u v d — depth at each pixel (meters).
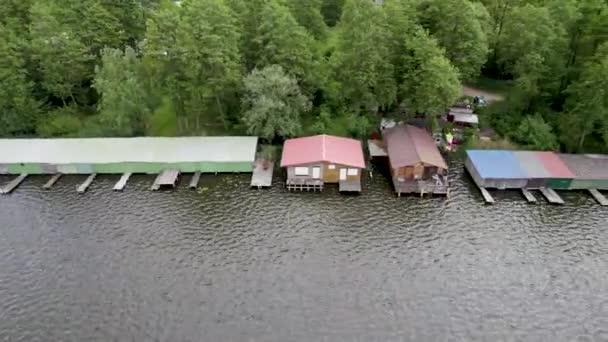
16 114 74.19
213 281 50.09
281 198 63.19
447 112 78.38
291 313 46.56
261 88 68.50
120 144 70.06
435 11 72.00
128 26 82.75
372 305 47.50
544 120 74.62
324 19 100.44
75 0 76.44
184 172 68.25
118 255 53.34
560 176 63.69
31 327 45.00
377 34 68.31
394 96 73.00
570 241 56.03
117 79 68.50
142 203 61.94
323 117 75.56
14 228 57.28
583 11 68.44
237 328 44.97
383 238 56.19
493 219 59.53
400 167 64.56
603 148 72.12
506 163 66.19
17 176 67.56
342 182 65.44
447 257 53.44
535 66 70.00
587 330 45.28
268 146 71.38
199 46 66.44
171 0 97.81
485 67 88.88
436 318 46.22
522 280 50.56
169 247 54.56
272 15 70.25
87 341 43.69
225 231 57.09
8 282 49.69
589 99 66.31
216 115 79.69
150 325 45.28
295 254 53.69
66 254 53.41
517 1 82.38
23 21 79.81
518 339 44.31
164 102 82.31
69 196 63.38
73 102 78.75
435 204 62.19
